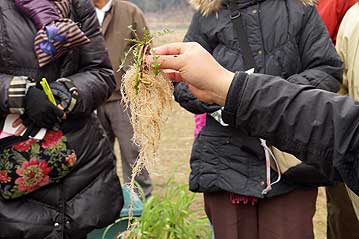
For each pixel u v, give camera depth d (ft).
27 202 9.96
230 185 9.87
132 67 6.68
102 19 16.69
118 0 17.07
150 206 13.94
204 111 9.94
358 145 4.99
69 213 10.03
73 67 10.29
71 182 10.05
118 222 13.47
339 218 12.18
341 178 5.21
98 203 10.25
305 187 9.91
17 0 9.75
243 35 10.08
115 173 10.77
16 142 9.68
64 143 9.87
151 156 6.64
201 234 14.24
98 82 10.30
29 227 9.80
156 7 69.46
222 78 5.34
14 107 9.52
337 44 11.01
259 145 9.71
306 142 5.19
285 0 10.25
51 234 9.96
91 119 10.43
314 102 5.18
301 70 10.26
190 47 5.56
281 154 9.57
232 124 5.43
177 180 21.90
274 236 10.07
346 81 10.91
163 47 5.65
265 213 10.11
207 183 10.12
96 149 10.37
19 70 9.77
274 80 5.31
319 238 16.21
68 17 10.26
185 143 28.78
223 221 10.34
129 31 16.96
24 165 9.64
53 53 9.70
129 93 6.61
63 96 9.75
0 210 9.84
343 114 5.05
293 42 10.08
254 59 9.97
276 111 5.22
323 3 13.00
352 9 10.93
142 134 6.60
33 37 9.78
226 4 10.25
